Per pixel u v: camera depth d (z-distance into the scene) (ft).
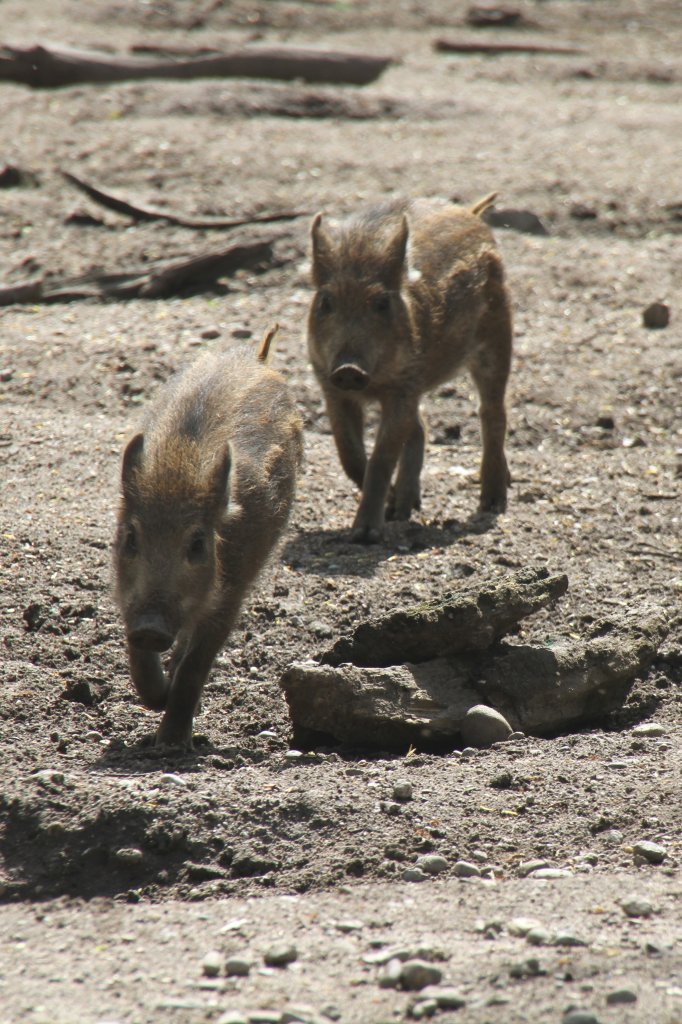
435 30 137.39
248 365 35.12
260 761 28.86
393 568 39.09
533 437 51.93
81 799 25.31
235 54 105.19
